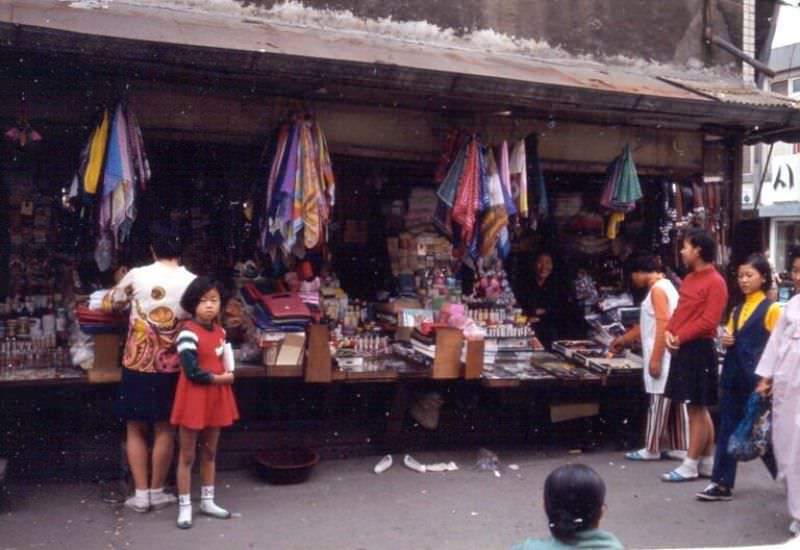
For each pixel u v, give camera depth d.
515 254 8.43
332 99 6.84
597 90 6.70
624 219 8.55
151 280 5.50
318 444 6.84
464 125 7.40
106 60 5.55
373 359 7.00
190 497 5.74
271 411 6.75
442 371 6.66
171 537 5.21
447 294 7.45
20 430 6.09
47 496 5.85
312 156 6.17
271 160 6.28
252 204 6.45
